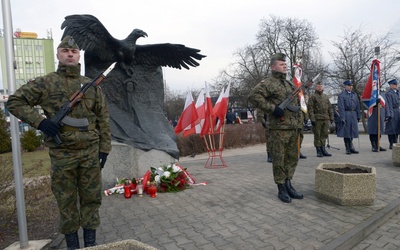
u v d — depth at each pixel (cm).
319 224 374
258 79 3203
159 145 617
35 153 1600
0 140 934
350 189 439
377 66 1000
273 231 357
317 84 934
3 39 330
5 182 425
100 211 457
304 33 3100
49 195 566
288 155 488
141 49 662
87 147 294
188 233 360
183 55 689
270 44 3259
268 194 518
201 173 739
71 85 294
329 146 1148
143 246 213
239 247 317
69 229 298
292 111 468
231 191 546
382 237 363
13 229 415
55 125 271
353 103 955
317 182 488
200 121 882
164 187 554
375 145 1032
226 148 1412
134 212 447
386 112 1018
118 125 619
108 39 593
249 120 3478
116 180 583
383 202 457
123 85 645
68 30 538
